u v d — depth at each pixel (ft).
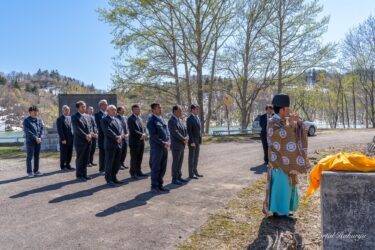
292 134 16.58
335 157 12.58
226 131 80.69
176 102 82.07
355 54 139.23
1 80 377.71
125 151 34.71
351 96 184.96
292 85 92.02
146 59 75.77
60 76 440.45
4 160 44.93
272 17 82.74
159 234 15.85
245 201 21.13
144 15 73.46
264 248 14.01
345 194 11.29
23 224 17.51
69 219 18.20
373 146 32.14
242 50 87.20
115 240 15.21
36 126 31.76
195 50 78.74
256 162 37.09
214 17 75.56
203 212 19.11
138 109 30.04
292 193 17.35
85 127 29.09
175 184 26.55
